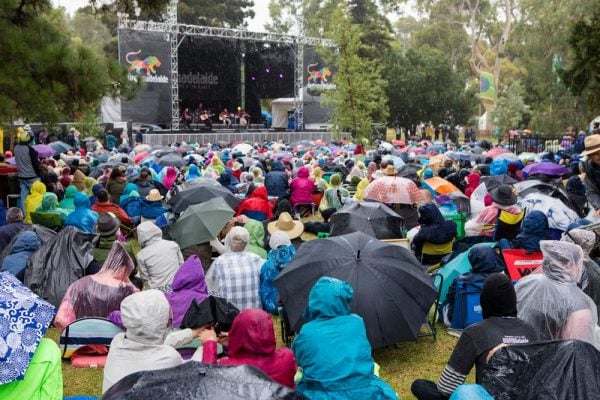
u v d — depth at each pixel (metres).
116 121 40.47
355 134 32.56
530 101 54.56
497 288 4.04
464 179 15.38
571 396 3.12
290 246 7.67
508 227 8.56
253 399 2.70
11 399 3.14
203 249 9.00
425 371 6.34
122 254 6.75
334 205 13.66
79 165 19.39
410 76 54.81
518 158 19.19
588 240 5.76
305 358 4.04
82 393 5.78
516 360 3.39
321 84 47.41
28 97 11.79
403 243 8.81
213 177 15.33
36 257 7.64
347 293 4.16
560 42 43.66
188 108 46.84
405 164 18.72
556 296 4.89
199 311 4.88
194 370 2.90
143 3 13.93
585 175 9.76
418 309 6.13
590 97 17.03
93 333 6.32
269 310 7.52
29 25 12.53
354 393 3.91
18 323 3.19
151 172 16.28
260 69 48.19
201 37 44.50
